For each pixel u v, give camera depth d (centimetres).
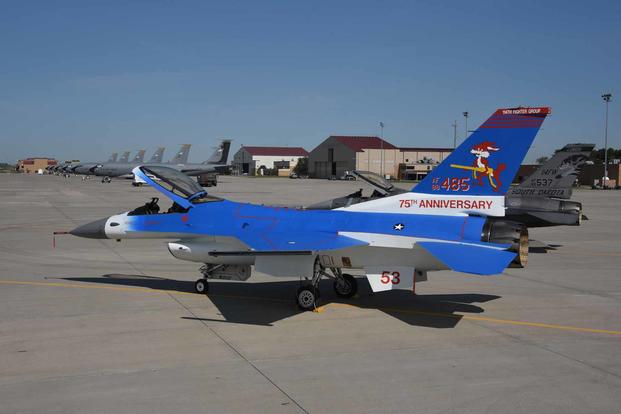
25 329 862
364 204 1040
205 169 8269
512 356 746
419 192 1003
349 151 11106
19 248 1788
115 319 927
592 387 637
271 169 15512
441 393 615
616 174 8219
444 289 1195
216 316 952
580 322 930
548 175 1912
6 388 621
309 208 1731
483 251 843
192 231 1102
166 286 1205
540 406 582
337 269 1092
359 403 586
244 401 589
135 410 564
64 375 663
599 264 1555
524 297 1122
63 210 3225
